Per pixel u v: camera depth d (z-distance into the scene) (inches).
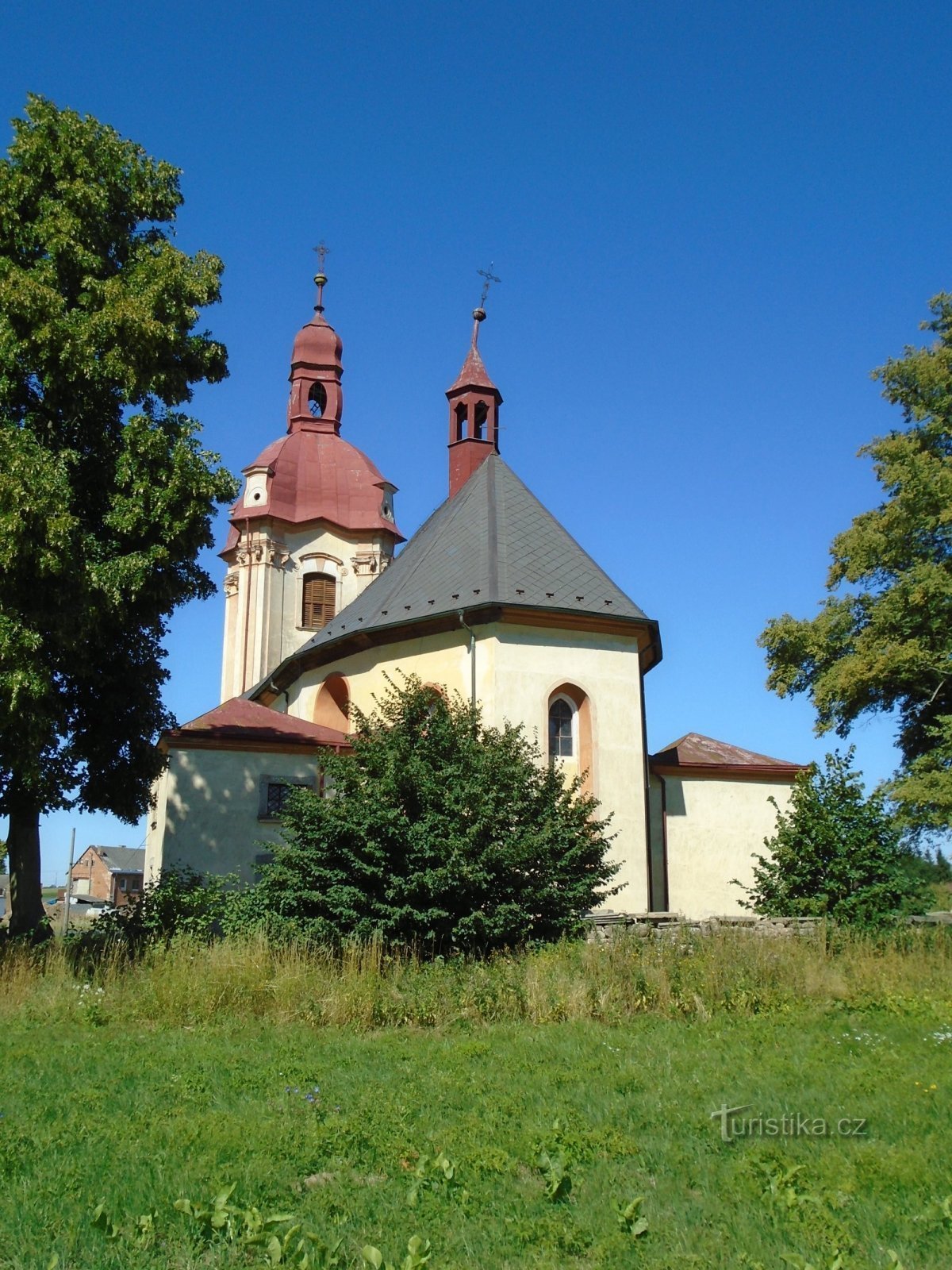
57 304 699.4
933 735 1071.6
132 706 781.9
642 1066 397.1
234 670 1574.8
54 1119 330.0
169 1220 248.2
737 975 542.3
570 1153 291.1
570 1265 229.6
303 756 958.4
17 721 634.8
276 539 1606.8
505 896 647.8
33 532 633.0
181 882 728.3
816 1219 245.3
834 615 1139.9
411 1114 333.7
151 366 729.6
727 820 1088.2
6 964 578.9
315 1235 236.4
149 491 716.0
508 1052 423.5
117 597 674.8
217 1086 371.2
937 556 1072.2
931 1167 281.7
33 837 753.6
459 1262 227.9
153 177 783.1
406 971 558.6
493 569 956.6
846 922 731.4
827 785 824.9
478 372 1320.1
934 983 583.2
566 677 933.2
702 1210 254.8
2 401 708.0
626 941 587.5
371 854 625.6
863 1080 374.3
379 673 994.1
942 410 1113.4
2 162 725.3
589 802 713.6
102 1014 499.5
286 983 510.6
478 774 665.0
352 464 1690.5
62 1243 234.8
